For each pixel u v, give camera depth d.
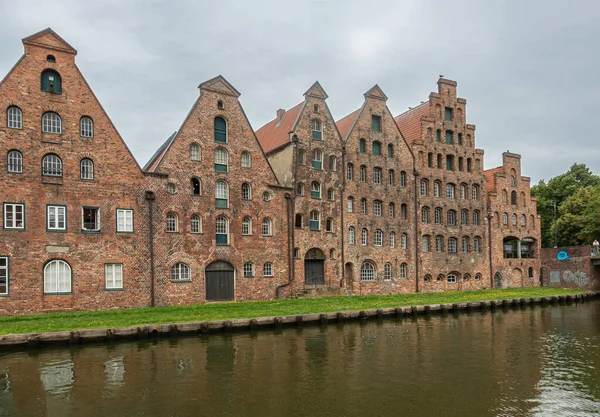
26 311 31.92
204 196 39.72
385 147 50.91
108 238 35.22
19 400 17.08
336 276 46.47
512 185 61.66
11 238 31.77
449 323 35.31
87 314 31.55
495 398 17.80
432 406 16.91
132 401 17.05
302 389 18.56
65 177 33.91
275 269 42.91
